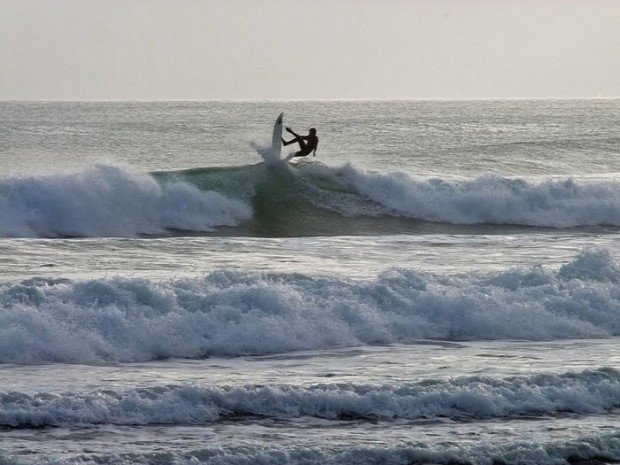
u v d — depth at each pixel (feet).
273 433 122.62
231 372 145.69
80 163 529.86
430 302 180.04
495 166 570.87
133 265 229.86
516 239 296.51
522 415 132.98
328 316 171.32
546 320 180.04
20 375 140.05
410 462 115.96
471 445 119.96
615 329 181.47
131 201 328.70
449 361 154.61
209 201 347.15
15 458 109.29
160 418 125.49
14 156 570.87
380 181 382.63
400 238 293.43
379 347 165.07
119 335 157.79
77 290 167.73
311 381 139.85
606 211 378.12
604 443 123.03
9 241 261.65
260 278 184.24
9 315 155.02
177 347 158.20
